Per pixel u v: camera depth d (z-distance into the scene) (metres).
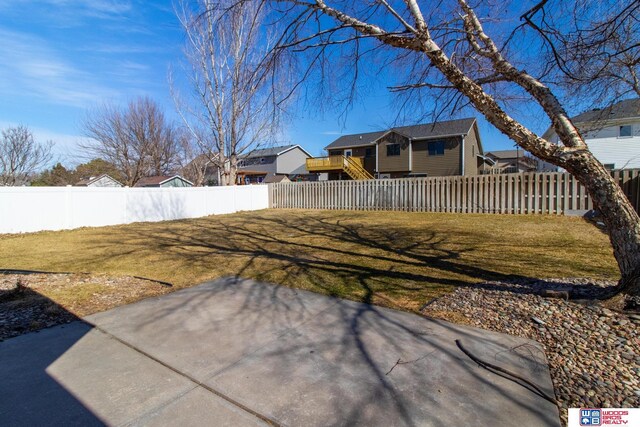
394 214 13.39
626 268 3.31
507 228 8.98
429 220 11.21
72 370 2.64
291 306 3.94
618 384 2.34
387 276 5.01
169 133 31.48
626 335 2.88
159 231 10.75
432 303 3.89
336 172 34.06
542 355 2.74
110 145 27.42
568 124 3.57
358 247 7.27
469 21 4.33
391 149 30.73
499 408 2.12
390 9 3.97
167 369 2.64
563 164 3.44
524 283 4.38
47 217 11.07
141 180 33.28
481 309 3.65
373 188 15.43
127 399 2.27
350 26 4.03
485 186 12.45
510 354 2.76
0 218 10.21
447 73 3.78
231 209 17.23
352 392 2.31
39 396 2.31
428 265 5.55
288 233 9.74
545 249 6.41
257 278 5.13
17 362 2.76
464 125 27.95
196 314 3.75
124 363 2.74
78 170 34.31
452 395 2.26
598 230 8.33
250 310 3.85
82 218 11.88
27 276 5.39
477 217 11.43
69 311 3.88
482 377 2.46
